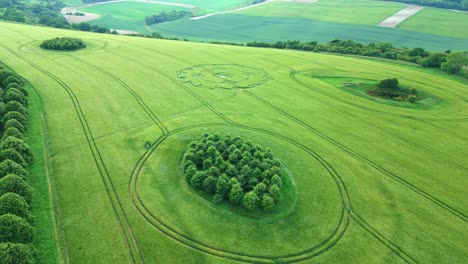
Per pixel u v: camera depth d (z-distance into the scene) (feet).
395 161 127.54
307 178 112.98
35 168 107.55
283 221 93.76
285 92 191.01
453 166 127.13
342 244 88.07
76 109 150.61
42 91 166.81
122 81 189.47
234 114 158.10
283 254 83.92
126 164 113.70
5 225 74.84
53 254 78.74
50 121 138.00
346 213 98.84
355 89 201.36
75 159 114.32
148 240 84.84
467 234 94.53
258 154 113.50
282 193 103.81
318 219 95.66
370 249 87.15
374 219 97.30
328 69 239.71
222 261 80.94
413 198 107.55
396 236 91.66
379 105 179.32
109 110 152.25
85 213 91.81
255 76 216.13
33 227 81.97
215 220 92.22
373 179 115.65
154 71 211.82
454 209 103.91
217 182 99.09
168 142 128.47
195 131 138.31
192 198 99.55
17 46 237.04
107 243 83.10
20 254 69.82
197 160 110.73
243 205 96.02
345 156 128.36
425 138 147.02
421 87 208.85
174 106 162.30
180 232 87.81
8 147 103.30
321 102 179.52
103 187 102.17
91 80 186.80
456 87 213.05
